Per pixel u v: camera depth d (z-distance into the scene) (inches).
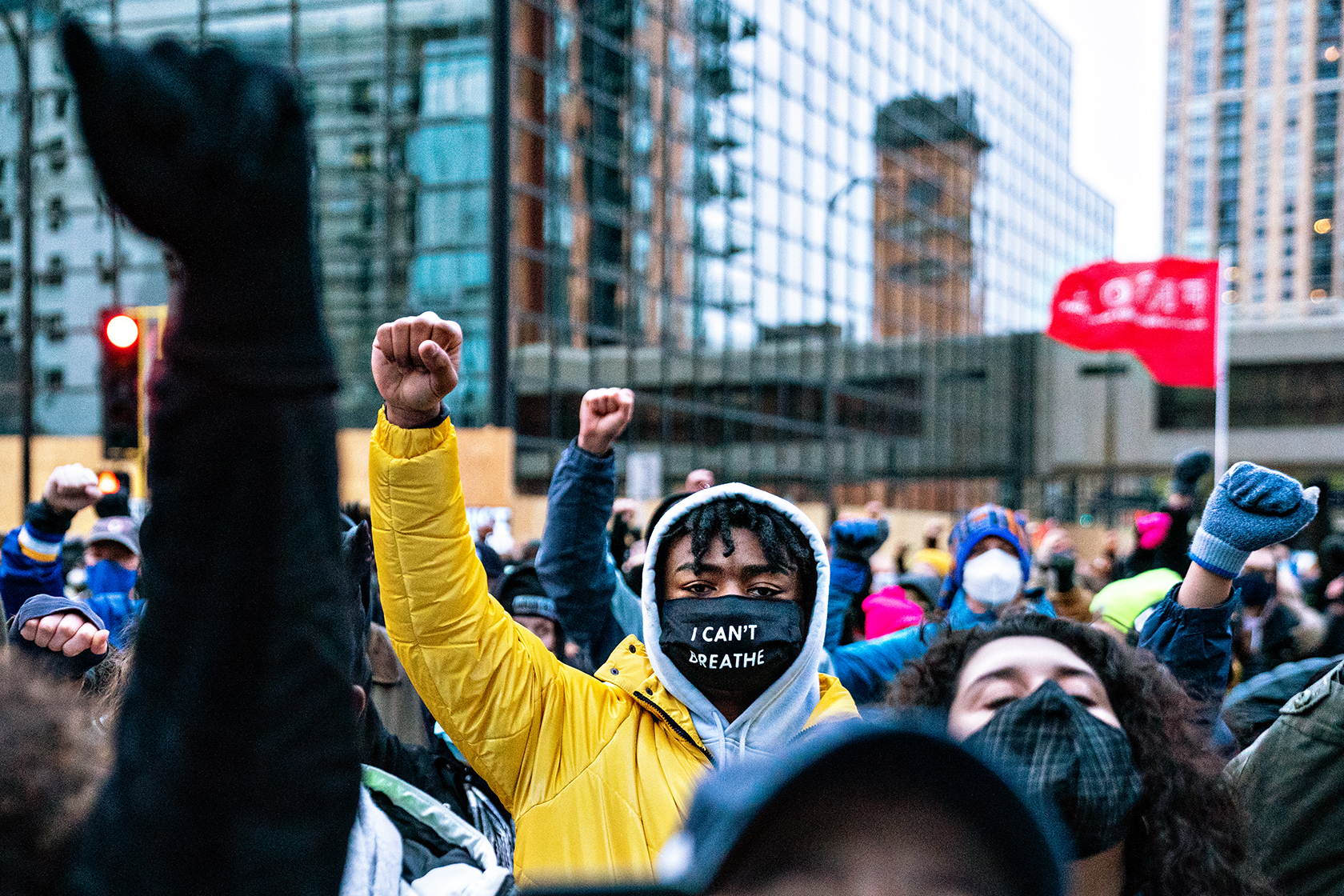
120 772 28.7
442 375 70.2
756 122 1074.7
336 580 29.5
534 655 84.0
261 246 25.9
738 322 1043.3
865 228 1235.9
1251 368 1505.9
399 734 124.5
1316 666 106.9
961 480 1432.1
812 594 89.3
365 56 817.5
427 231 800.9
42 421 876.0
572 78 866.8
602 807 79.6
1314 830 76.5
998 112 1549.0
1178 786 65.7
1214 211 4564.5
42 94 866.1
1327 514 446.0
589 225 880.9
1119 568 316.8
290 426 27.3
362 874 48.1
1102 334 673.0
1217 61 4576.8
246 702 28.3
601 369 885.2
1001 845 21.8
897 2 1314.0
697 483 186.9
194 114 24.3
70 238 869.2
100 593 195.5
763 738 84.8
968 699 65.9
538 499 823.1
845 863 21.3
